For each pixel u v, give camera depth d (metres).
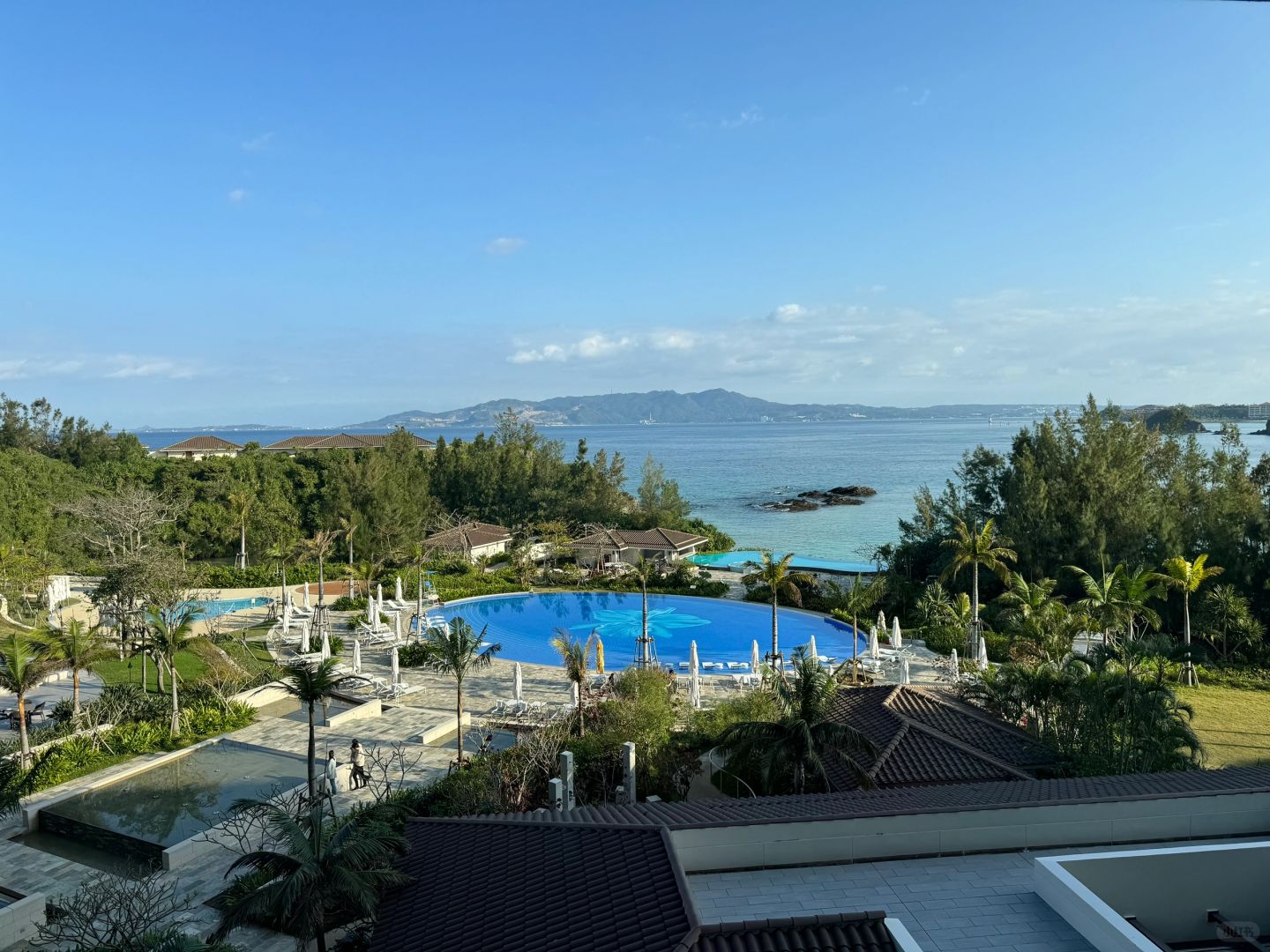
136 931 13.64
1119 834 12.91
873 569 70.19
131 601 33.41
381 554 64.19
